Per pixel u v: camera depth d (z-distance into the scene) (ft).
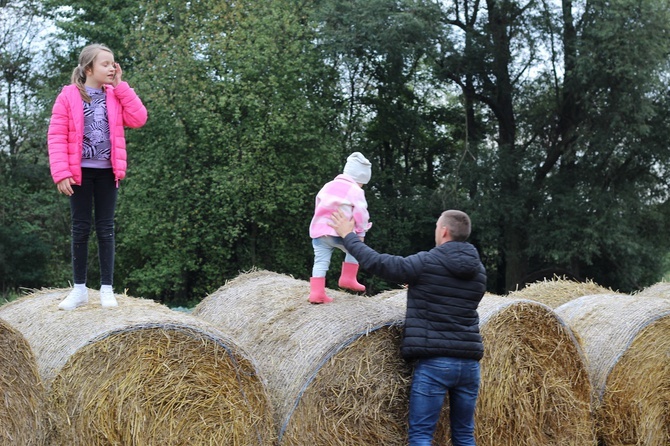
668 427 21.40
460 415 16.46
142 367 14.58
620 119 68.54
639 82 65.77
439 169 89.20
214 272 71.41
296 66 72.49
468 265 16.08
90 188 16.53
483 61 77.41
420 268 16.06
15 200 82.28
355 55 75.82
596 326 21.77
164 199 69.72
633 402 20.75
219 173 68.80
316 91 78.33
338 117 81.15
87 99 16.21
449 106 94.63
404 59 76.43
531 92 79.00
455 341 15.89
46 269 79.97
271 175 69.51
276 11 72.84
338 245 17.56
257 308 19.26
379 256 16.05
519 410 18.65
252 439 15.48
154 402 14.65
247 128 69.77
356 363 16.42
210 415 15.11
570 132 72.90
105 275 16.78
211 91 70.33
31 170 85.46
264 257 76.69
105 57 16.29
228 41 71.56
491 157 75.41
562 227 71.10
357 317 16.78
